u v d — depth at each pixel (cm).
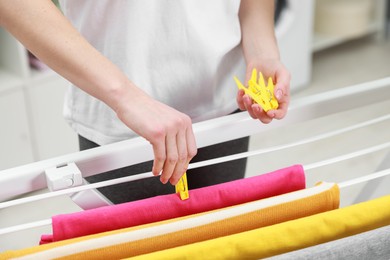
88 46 75
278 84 88
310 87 291
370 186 94
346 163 230
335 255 65
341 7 316
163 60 98
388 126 255
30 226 70
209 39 96
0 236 197
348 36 320
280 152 239
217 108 106
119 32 95
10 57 216
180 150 73
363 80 297
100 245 67
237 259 67
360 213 71
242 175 118
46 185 75
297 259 64
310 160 235
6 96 212
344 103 89
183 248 66
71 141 234
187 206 75
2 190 72
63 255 66
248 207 72
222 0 96
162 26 95
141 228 70
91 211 72
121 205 73
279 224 69
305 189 75
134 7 93
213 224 71
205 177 112
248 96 85
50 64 75
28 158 225
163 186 107
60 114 227
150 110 73
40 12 72
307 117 88
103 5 93
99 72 74
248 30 100
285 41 270
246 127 85
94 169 77
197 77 100
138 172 103
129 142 78
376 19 334
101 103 100
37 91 219
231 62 105
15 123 218
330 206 75
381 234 67
